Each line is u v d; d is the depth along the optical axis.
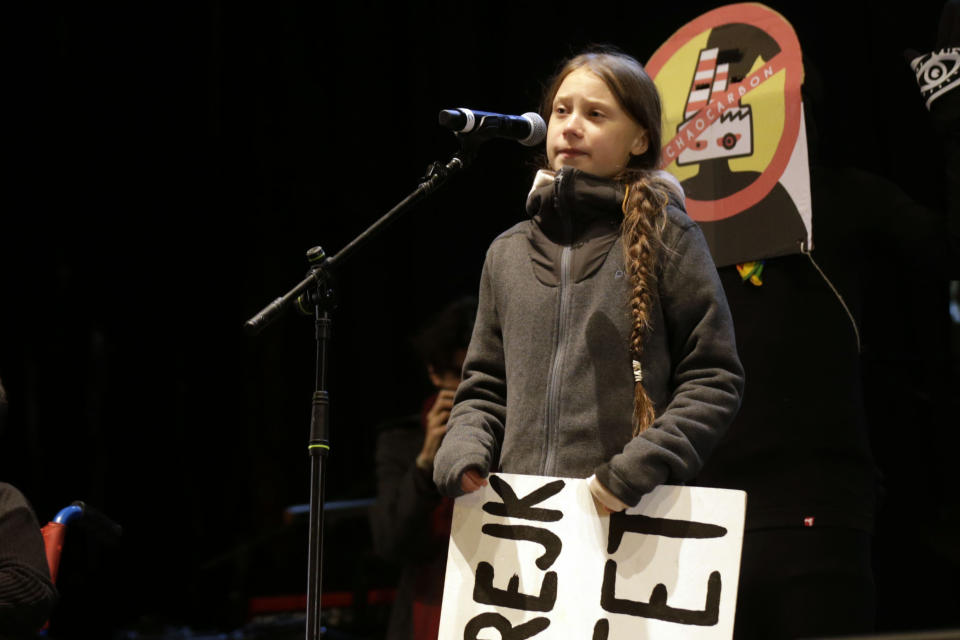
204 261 8.86
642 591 2.65
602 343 2.86
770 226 3.58
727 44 3.82
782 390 3.49
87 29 8.90
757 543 3.42
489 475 2.86
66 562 8.55
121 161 8.96
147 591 8.70
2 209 8.84
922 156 5.51
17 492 3.50
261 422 8.66
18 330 8.91
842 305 3.56
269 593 7.49
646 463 2.64
